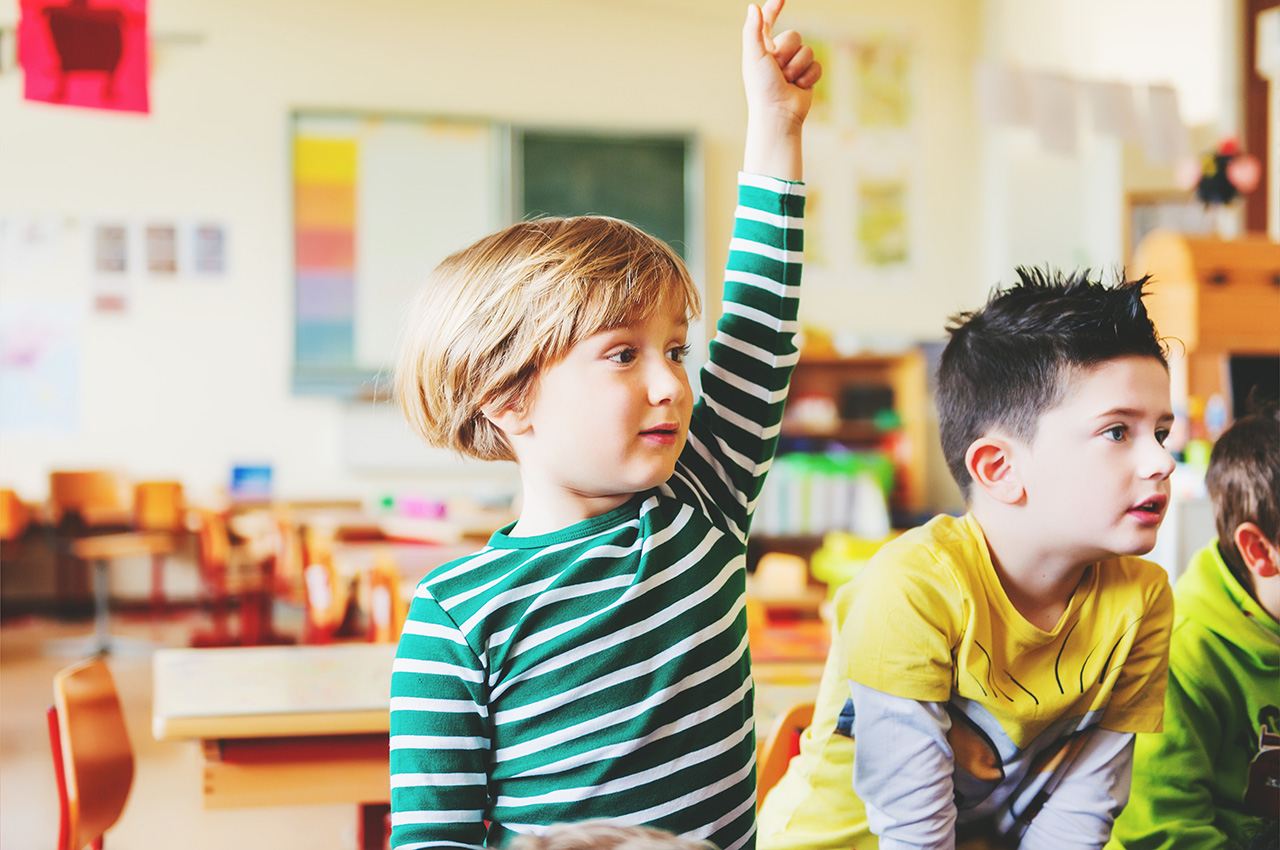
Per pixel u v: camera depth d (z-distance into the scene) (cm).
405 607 275
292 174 655
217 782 155
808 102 104
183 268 659
